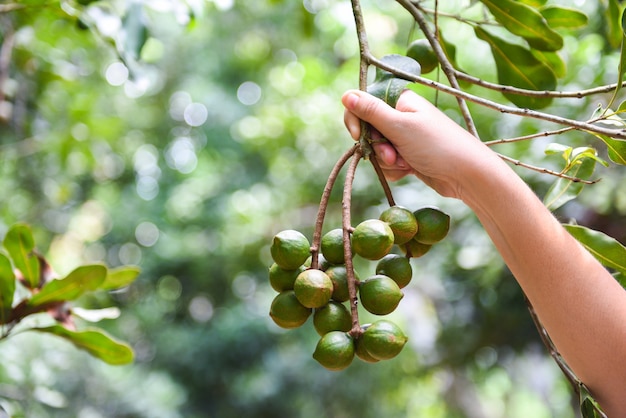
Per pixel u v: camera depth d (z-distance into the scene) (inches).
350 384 217.5
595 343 34.9
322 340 32.5
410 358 206.1
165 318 283.6
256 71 284.5
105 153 162.1
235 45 285.7
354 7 40.1
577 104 89.8
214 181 277.4
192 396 251.4
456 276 121.7
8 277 50.3
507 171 35.1
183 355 251.8
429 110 36.3
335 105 153.9
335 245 34.9
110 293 204.2
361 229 33.0
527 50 50.2
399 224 34.6
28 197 157.0
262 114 173.5
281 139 159.3
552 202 45.5
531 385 225.9
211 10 246.5
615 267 42.8
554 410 226.2
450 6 83.2
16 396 90.4
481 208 35.8
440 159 35.2
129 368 214.5
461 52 107.0
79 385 173.9
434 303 174.6
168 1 65.7
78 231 263.7
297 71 175.3
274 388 229.0
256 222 186.7
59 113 129.3
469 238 109.0
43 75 110.1
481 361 133.6
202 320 281.3
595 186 86.4
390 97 37.0
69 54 117.7
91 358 181.3
